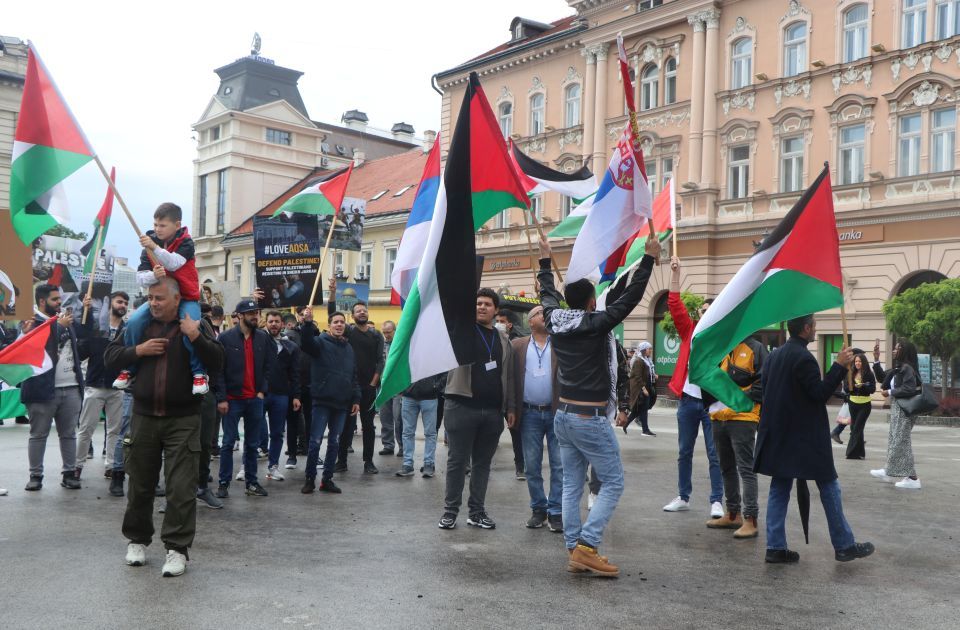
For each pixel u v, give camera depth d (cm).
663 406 2755
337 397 959
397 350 671
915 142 2612
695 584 586
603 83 3409
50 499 880
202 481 856
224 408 881
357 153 5419
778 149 2903
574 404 606
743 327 687
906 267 2591
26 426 1709
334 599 532
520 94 3753
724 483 789
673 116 3194
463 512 852
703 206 3059
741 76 3031
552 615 507
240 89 5512
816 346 2798
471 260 696
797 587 582
